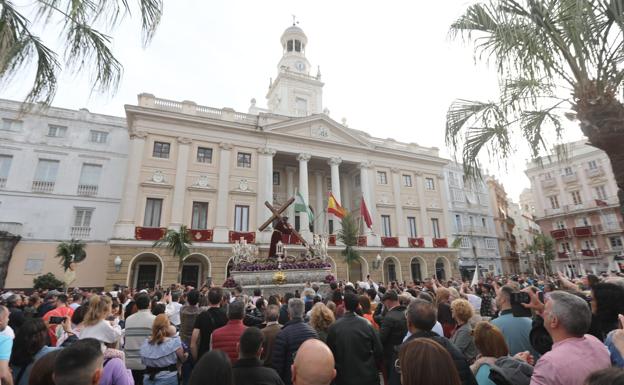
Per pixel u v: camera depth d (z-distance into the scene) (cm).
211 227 2342
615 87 500
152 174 2262
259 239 2392
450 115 734
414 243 2989
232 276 1538
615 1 431
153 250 2080
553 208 3966
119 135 2486
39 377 224
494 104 671
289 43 3903
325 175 3216
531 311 386
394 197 3108
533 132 636
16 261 2020
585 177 3744
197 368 205
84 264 2159
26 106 388
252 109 3500
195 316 554
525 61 507
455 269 3098
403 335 410
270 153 2650
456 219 3669
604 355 213
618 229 3431
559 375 201
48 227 2139
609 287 307
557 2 476
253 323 485
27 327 326
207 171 2445
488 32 582
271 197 2559
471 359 370
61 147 2295
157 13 387
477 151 697
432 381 163
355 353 340
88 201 2277
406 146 3444
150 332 504
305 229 2547
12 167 2145
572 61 512
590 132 508
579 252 3662
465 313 392
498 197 4397
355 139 3030
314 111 3419
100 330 372
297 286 1496
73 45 378
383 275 2742
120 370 303
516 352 344
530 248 4259
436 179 3397
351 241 2409
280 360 359
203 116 2572
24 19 373
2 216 2052
